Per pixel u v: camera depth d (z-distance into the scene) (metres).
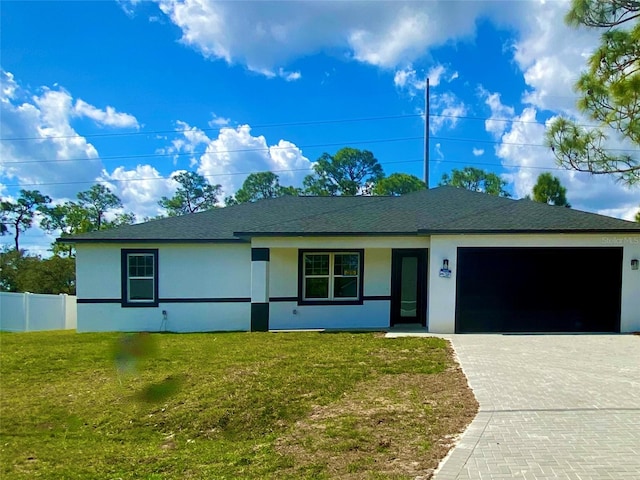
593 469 4.00
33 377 8.03
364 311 13.59
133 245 13.91
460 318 12.10
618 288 11.86
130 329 13.94
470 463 4.13
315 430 5.17
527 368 7.79
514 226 11.98
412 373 7.48
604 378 7.13
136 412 6.11
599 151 9.40
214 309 14.05
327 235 12.50
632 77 8.35
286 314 13.53
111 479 4.28
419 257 13.74
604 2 8.42
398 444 4.64
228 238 13.80
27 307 18.31
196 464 4.52
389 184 39.03
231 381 7.06
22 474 4.45
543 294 12.17
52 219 44.59
